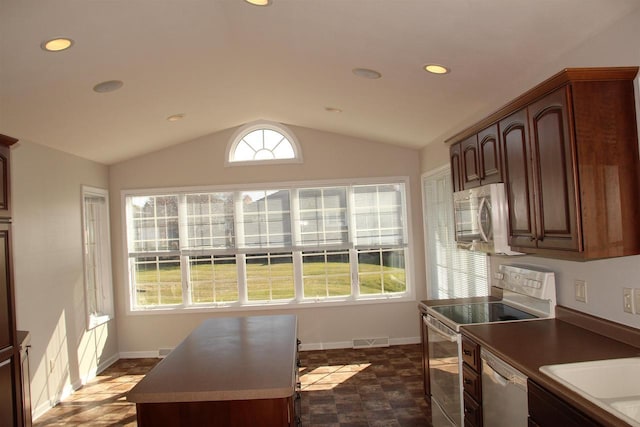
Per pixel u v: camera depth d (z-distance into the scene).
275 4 2.46
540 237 2.24
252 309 5.52
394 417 3.52
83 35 2.50
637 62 2.00
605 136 1.96
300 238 5.57
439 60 2.84
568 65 2.50
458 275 4.49
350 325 5.56
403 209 5.62
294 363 2.35
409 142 5.29
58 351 4.24
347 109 4.40
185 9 2.50
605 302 2.30
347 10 2.39
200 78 3.65
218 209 5.58
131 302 5.56
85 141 4.42
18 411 2.62
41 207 4.13
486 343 2.26
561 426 1.62
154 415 1.98
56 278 4.30
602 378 1.83
